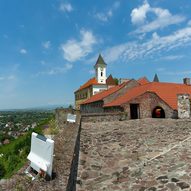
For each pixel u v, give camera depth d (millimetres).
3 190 5031
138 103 29750
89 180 6219
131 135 12453
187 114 24656
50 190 5117
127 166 7199
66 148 8477
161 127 15148
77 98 83688
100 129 16312
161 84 34969
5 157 24516
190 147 8805
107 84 71250
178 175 6086
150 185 5684
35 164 6578
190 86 37812
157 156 7984
